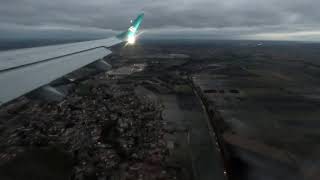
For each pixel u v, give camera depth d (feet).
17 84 43.24
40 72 52.54
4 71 49.26
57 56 70.59
